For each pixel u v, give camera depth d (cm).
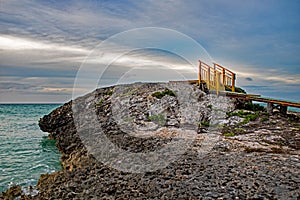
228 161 1082
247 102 2166
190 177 931
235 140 1430
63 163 1577
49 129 2600
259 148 1263
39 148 2188
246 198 754
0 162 1727
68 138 2014
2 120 4869
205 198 767
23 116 5872
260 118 1839
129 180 941
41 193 956
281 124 1698
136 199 795
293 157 1110
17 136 2872
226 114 1945
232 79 2284
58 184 998
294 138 1413
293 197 748
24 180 1360
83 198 838
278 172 933
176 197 786
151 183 900
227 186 838
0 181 1344
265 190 794
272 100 1912
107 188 884
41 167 1598
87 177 1016
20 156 1905
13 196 1033
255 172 939
